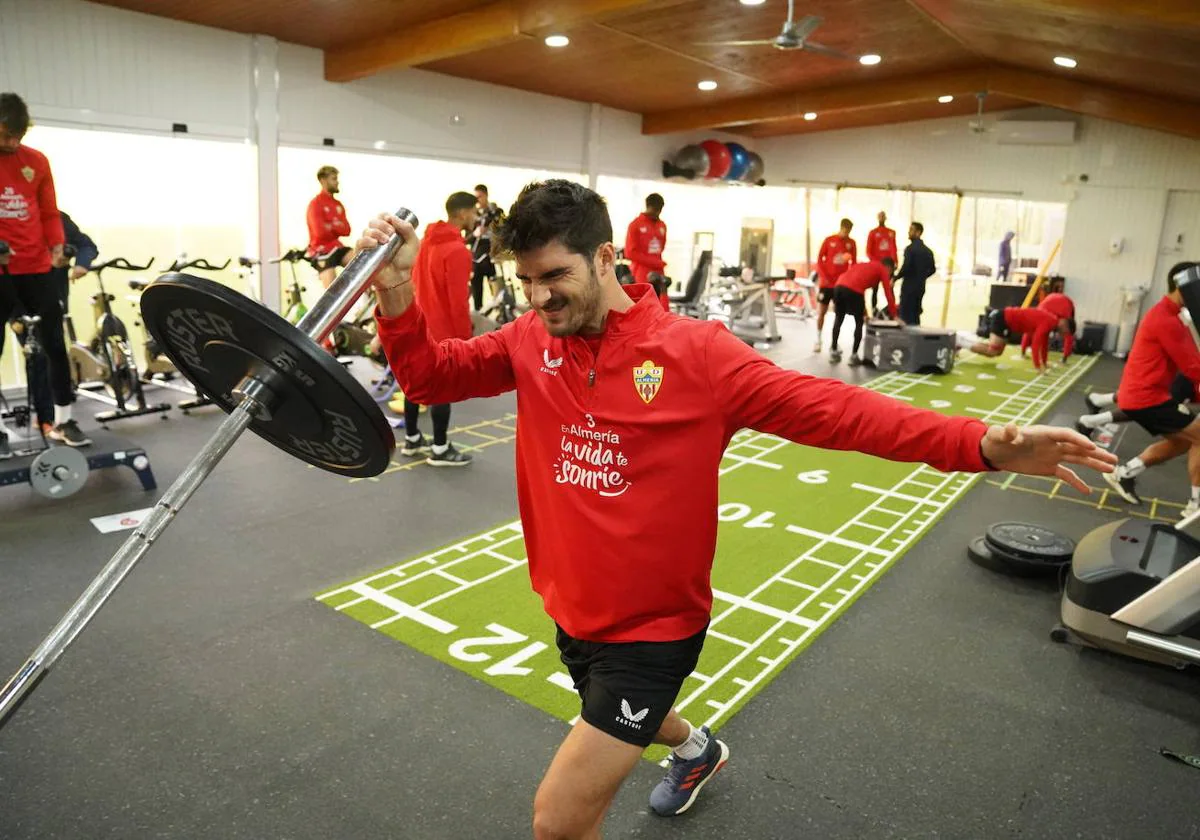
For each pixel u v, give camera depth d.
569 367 1.45
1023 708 2.76
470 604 3.35
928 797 2.32
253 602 3.32
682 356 1.37
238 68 7.48
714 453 1.39
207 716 2.59
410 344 1.43
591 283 1.32
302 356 1.06
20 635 3.03
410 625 3.17
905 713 2.72
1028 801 2.32
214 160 7.71
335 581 3.53
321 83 8.15
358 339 7.42
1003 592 3.62
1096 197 11.60
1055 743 2.58
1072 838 2.18
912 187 13.02
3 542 3.79
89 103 6.53
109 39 6.58
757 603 3.46
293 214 9.48
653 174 12.94
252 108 7.63
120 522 4.05
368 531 4.07
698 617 1.48
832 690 2.84
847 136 13.51
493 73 9.43
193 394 6.51
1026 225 12.34
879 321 9.24
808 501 4.72
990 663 3.04
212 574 3.56
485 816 2.21
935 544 4.15
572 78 9.74
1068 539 3.86
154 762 2.37
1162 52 6.27
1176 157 11.00
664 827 2.17
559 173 11.30
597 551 1.43
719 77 9.77
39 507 4.21
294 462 5.05
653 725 1.43
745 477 5.12
